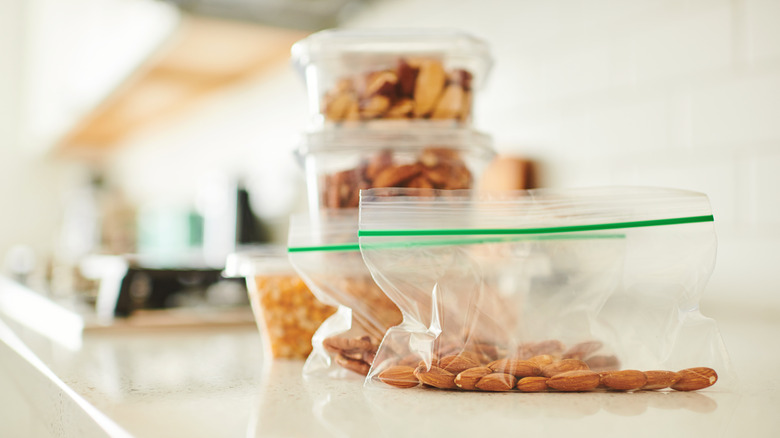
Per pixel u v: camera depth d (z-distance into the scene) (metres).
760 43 0.77
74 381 0.50
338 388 0.48
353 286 0.52
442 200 0.48
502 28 1.09
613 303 0.48
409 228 0.48
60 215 3.09
